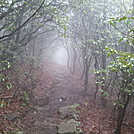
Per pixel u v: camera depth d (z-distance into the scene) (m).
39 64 13.42
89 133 5.88
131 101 7.86
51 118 7.06
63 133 5.48
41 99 9.48
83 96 10.98
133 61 2.98
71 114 7.46
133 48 5.97
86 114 7.88
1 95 7.44
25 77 10.49
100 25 10.01
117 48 8.42
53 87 12.74
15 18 9.74
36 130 5.75
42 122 6.48
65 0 9.15
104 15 9.74
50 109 8.35
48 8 7.16
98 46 9.25
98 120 7.30
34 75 12.04
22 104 7.57
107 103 9.50
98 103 9.66
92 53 10.70
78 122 6.58
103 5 9.65
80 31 11.83
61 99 10.25
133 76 4.92
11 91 8.15
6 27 8.78
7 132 5.06
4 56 8.47
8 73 9.02
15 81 9.09
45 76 14.82
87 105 9.23
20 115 6.59
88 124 6.71
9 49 9.33
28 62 12.11
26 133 5.36
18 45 10.02
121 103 5.88
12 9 7.11
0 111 6.23
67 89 12.71
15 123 5.81
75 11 11.92
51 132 5.74
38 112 7.60
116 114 8.07
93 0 10.16
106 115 7.98
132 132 6.49
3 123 5.50
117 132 6.02
